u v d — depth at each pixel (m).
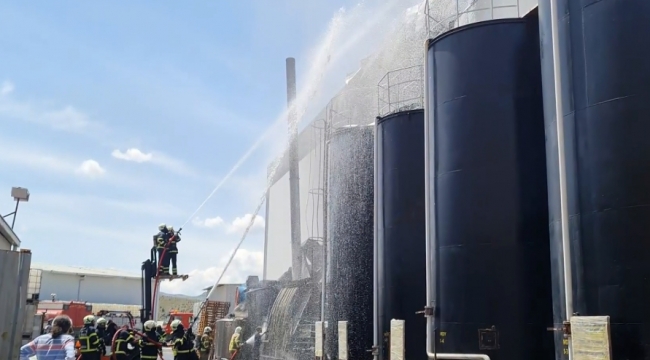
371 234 14.15
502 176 8.66
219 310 23.88
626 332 6.14
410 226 11.41
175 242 19.78
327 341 13.82
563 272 7.04
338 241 14.45
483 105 8.94
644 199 6.19
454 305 8.76
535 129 8.66
